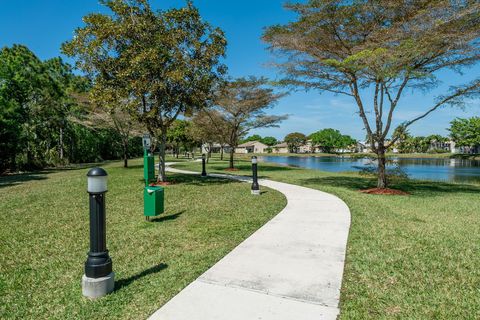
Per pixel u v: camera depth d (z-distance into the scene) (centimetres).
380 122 1296
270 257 432
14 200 950
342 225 612
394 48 1042
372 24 1180
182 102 1347
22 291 345
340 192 1116
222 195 1013
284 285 345
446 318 284
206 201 902
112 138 4675
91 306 306
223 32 1313
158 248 482
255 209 777
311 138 12681
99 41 1164
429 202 980
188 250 472
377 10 1132
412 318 283
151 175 693
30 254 466
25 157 2520
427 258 434
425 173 3025
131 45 1199
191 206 823
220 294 325
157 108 1276
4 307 310
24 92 2708
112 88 1229
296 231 566
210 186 1262
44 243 520
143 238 535
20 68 2809
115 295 327
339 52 1259
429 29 1007
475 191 1330
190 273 381
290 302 308
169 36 1209
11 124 2328
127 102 1240
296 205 829
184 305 304
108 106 1215
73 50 1200
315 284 347
